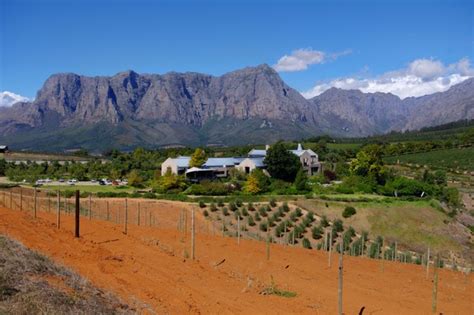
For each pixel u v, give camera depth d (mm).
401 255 38844
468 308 20297
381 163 82000
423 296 21578
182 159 91688
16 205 40750
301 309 16797
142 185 78438
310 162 93812
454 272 28656
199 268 20781
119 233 26578
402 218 56719
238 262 23609
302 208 56781
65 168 96312
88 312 10969
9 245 14375
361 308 18047
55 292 11297
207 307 15383
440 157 115688
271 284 19828
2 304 9852
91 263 18016
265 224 49281
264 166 86125
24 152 151375
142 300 14430
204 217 52531
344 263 27328
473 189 85125
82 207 50594
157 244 25062
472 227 60312
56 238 21516
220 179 83625
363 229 53812
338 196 64062
